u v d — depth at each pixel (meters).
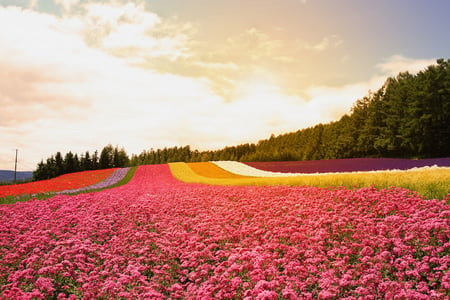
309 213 12.07
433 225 8.64
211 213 14.26
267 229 10.96
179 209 15.12
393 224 9.70
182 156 167.50
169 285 8.29
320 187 18.97
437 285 7.26
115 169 71.38
